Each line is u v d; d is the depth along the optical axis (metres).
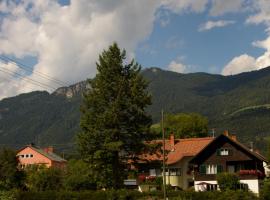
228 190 60.09
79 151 60.91
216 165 75.75
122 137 61.03
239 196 58.53
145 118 62.53
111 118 59.53
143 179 78.06
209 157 76.44
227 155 75.50
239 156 74.81
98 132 60.12
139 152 61.53
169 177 81.00
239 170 74.44
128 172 61.97
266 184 60.03
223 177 70.06
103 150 58.91
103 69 63.44
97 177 61.41
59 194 62.88
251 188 70.94
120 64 63.66
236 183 69.88
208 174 75.81
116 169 60.53
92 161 60.31
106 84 62.25
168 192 60.81
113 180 61.12
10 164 76.75
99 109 62.12
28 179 77.38
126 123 61.25
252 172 71.44
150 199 59.66
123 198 58.97
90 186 73.31
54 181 75.69
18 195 64.06
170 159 82.38
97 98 62.00
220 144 76.19
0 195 63.28
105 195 59.88
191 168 81.19
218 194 59.28
